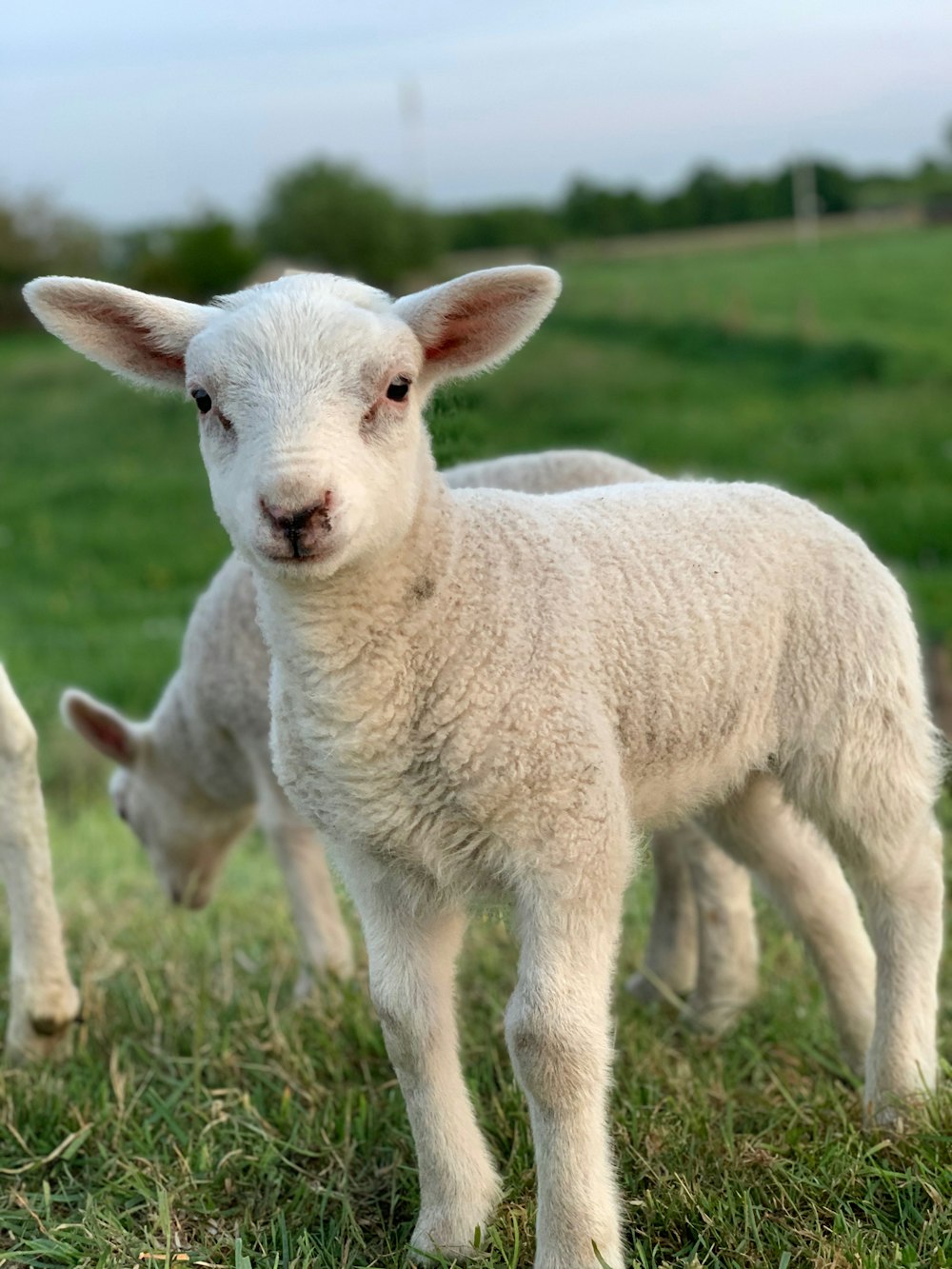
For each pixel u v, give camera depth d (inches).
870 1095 132.0
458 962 172.7
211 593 178.7
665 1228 117.2
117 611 446.3
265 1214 125.8
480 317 118.2
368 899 118.3
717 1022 159.6
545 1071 107.0
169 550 537.0
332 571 103.5
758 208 1670.8
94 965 181.8
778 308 894.4
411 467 109.7
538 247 1593.3
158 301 119.6
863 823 130.0
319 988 167.9
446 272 1357.0
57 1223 123.9
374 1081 148.9
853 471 526.6
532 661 110.2
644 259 1333.7
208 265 1293.1
